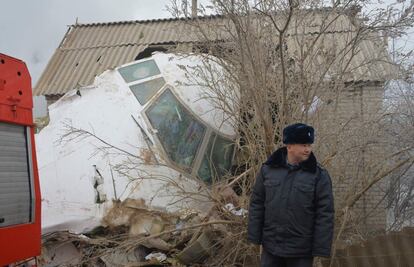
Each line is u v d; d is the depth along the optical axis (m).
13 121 4.61
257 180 4.04
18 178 4.59
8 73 4.63
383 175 5.75
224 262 5.80
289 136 3.81
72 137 6.79
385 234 5.90
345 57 6.48
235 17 5.63
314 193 3.76
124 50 12.30
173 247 6.16
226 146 6.83
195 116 7.05
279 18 5.93
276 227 3.82
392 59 6.77
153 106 7.02
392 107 7.41
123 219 6.34
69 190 6.54
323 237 3.69
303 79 5.81
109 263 6.13
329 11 5.98
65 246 6.36
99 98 7.13
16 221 4.48
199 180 6.58
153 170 6.61
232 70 6.05
